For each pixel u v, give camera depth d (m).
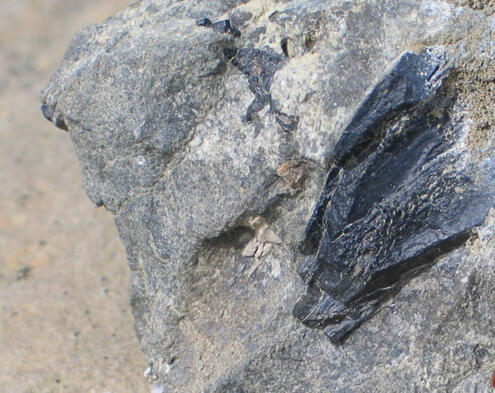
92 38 0.29
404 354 0.27
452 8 0.27
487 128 0.26
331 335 0.27
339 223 0.27
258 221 0.28
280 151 0.27
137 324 0.31
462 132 0.26
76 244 0.38
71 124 0.29
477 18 0.26
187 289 0.29
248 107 0.28
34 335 0.34
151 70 0.28
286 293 0.28
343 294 0.27
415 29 0.27
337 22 0.27
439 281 0.27
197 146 0.28
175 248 0.28
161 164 0.28
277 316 0.28
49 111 0.30
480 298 0.26
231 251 0.28
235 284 0.28
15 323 0.34
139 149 0.28
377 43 0.27
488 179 0.26
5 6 0.66
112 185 0.29
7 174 0.44
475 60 0.26
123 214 0.29
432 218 0.27
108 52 0.28
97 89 0.28
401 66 0.26
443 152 0.26
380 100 0.26
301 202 0.27
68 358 0.33
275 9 0.28
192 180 0.28
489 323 0.26
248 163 0.27
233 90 0.28
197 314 0.29
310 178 0.27
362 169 0.26
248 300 0.28
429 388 0.27
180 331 0.29
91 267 0.36
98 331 0.34
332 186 0.27
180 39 0.28
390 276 0.27
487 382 0.27
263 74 0.28
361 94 0.27
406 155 0.26
